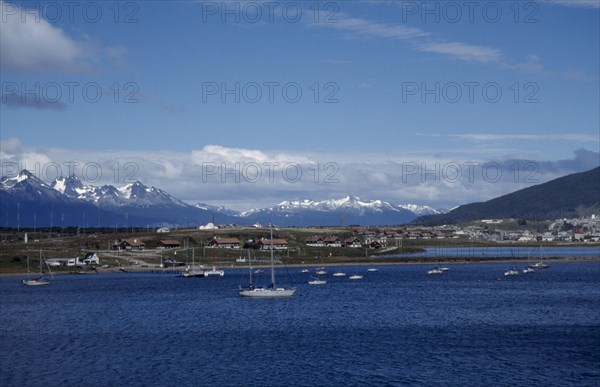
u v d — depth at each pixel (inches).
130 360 3843.5
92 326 5236.2
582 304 6343.5
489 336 4515.3
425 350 4037.9
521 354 3895.2
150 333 4822.8
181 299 7160.4
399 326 5022.1
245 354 3969.0
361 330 4835.1
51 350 4180.6
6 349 4224.9
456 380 3316.9
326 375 3437.5
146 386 3275.1
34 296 7810.0
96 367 3676.2
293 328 4953.3
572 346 4121.6
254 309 6151.6
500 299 6904.5
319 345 4234.7
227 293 7706.7
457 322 5206.7
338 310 6028.5
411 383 3267.7
